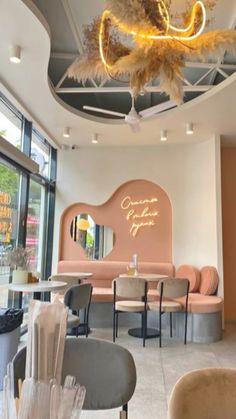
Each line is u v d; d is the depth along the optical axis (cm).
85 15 363
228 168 682
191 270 614
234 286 649
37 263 653
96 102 586
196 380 129
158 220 683
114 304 514
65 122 566
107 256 689
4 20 303
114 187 697
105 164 705
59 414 84
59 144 687
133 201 697
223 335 546
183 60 283
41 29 315
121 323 586
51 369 93
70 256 696
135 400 302
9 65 389
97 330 553
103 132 612
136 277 504
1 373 309
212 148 624
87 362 161
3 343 315
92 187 702
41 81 429
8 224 501
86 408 154
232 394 126
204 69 476
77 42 400
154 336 521
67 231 703
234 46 255
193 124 565
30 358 94
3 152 426
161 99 568
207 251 615
